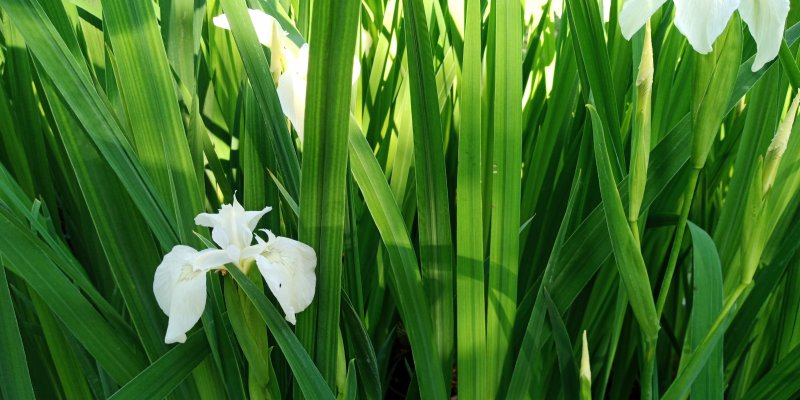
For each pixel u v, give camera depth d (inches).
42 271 25.8
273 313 24.9
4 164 32.1
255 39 26.7
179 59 30.8
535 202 31.7
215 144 35.1
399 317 38.0
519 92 26.4
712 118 24.5
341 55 24.0
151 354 26.6
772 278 29.5
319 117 24.6
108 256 26.3
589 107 24.2
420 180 26.9
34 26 25.6
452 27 32.1
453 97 33.9
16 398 25.3
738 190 29.5
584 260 27.5
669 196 31.1
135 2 25.5
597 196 29.8
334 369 26.7
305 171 25.1
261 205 28.8
